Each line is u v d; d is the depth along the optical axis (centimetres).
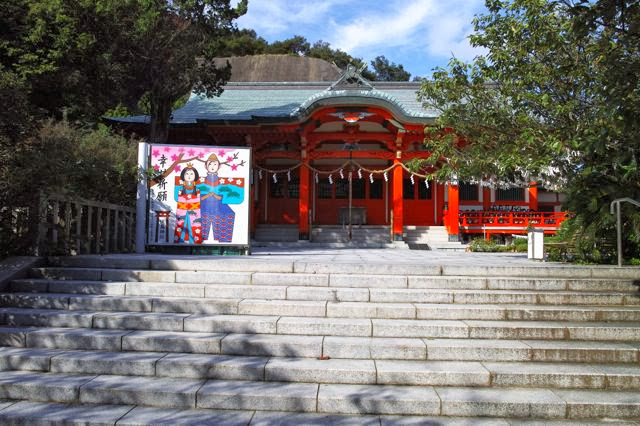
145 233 980
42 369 487
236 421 402
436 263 771
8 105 690
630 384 452
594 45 785
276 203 2283
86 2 1277
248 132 1856
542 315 571
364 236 1927
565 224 1055
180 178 992
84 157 966
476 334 535
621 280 648
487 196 2264
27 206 752
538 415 416
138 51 1443
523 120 916
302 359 496
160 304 597
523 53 891
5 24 1559
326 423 400
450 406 418
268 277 664
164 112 1630
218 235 991
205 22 1459
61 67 1562
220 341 510
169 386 447
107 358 485
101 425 396
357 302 611
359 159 2233
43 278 695
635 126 497
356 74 1862
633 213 817
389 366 473
